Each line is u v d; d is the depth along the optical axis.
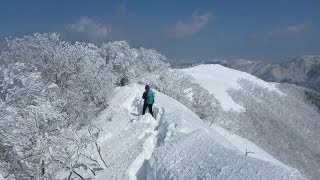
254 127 51.50
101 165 13.83
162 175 10.70
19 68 13.73
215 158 10.12
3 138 11.34
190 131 13.32
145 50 30.81
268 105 65.00
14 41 22.14
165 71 28.47
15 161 11.58
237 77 70.31
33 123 12.05
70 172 12.43
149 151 13.34
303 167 50.06
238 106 56.09
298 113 72.19
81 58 21.70
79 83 20.75
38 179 11.73
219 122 35.41
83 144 13.08
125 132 15.96
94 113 19.22
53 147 12.41
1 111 11.59
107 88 20.91
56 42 22.41
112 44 29.97
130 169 12.59
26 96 12.70
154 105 18.19
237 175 8.78
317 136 66.56
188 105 27.62
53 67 20.98
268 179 8.34
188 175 9.74
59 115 12.88
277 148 49.22
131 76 27.62
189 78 32.66
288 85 85.44
